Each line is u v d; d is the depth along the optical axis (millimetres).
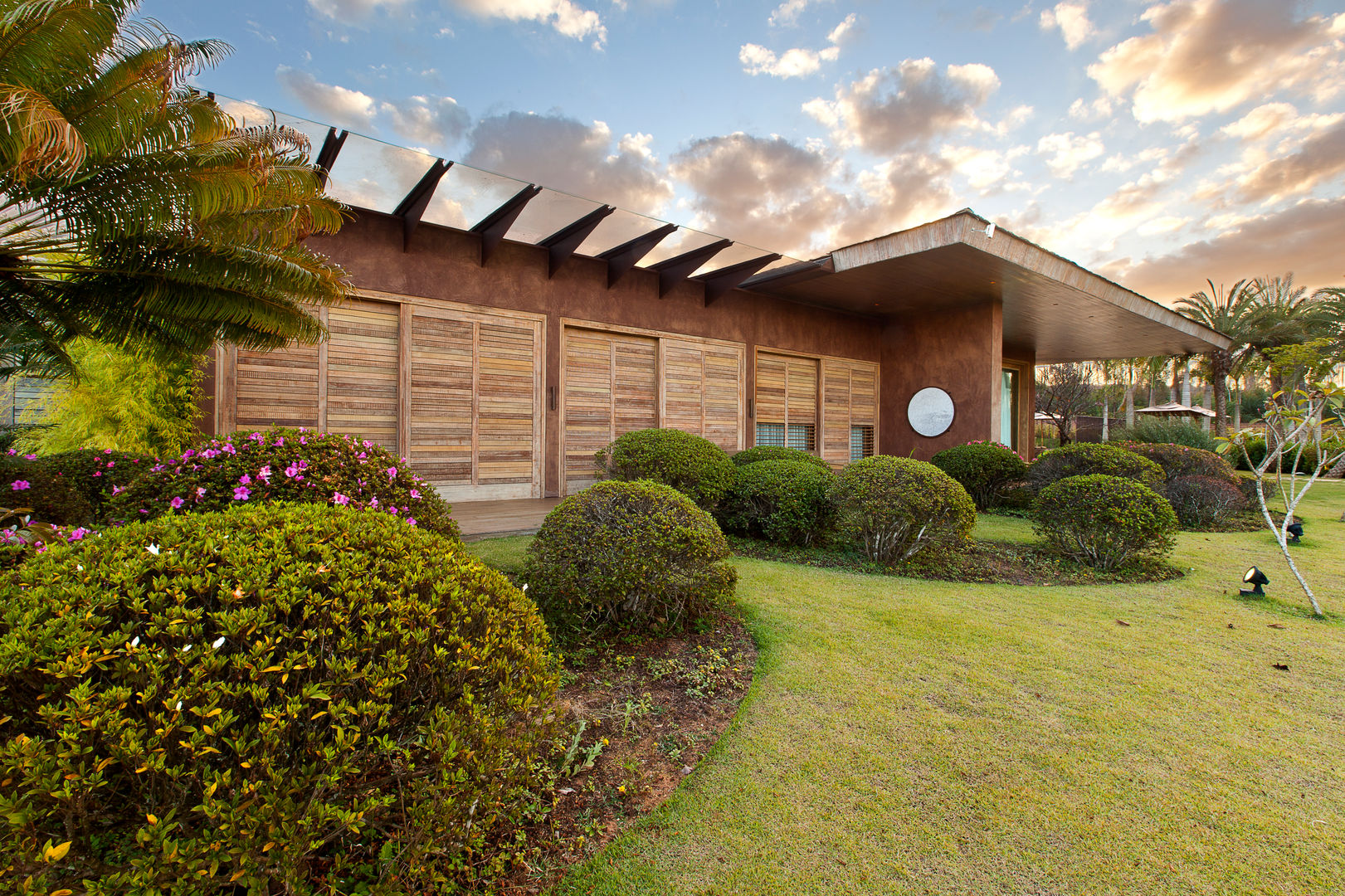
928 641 3025
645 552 2961
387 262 6699
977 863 1497
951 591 4047
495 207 6531
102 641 1060
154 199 3295
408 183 5891
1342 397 3826
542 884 1424
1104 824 1647
